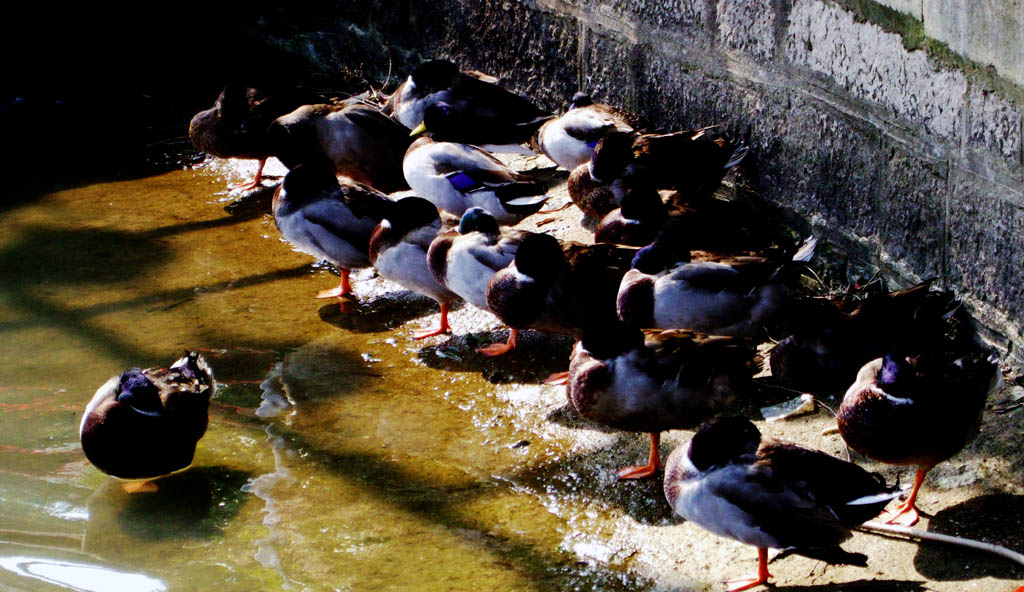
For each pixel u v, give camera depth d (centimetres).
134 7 634
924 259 437
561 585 384
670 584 383
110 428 405
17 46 615
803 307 420
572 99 534
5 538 398
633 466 412
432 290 462
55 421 430
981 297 425
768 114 471
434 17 577
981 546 378
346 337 464
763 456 376
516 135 533
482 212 452
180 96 597
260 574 388
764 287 432
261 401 439
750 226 477
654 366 402
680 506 381
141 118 583
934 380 383
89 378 445
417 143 507
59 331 464
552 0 536
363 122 523
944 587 374
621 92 521
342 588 384
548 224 504
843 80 446
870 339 414
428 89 538
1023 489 391
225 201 533
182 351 456
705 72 488
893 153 438
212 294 482
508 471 414
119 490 412
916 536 385
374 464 418
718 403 405
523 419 430
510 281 438
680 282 431
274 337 464
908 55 428
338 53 614
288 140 522
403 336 465
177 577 388
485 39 564
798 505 372
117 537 399
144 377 409
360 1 596
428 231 462
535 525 399
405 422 431
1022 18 401
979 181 419
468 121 529
